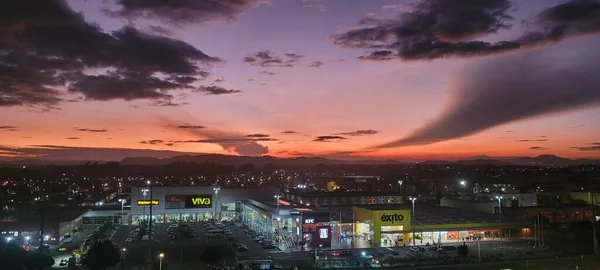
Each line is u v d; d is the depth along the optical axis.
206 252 61.72
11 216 99.31
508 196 121.06
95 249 56.62
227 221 108.31
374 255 68.75
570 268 59.62
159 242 76.94
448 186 193.75
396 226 79.00
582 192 132.50
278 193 116.38
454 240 81.50
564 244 78.12
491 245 77.06
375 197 133.12
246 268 59.72
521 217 94.44
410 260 65.00
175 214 108.69
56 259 67.62
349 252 70.06
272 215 83.69
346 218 89.12
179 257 67.94
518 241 81.00
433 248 73.69
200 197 110.38
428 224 81.12
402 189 184.25
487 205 101.62
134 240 79.38
